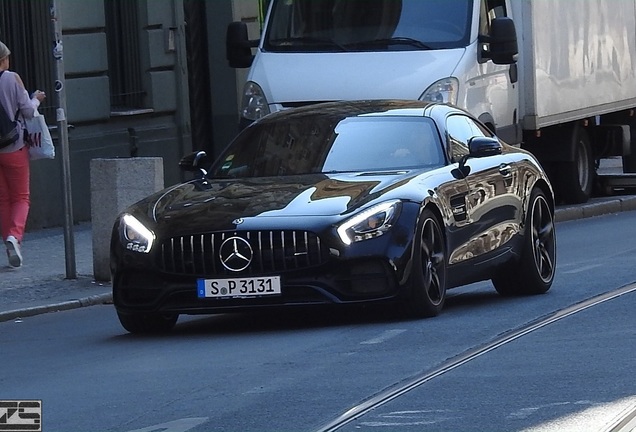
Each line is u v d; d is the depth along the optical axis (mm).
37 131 31484
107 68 42219
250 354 19875
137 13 43875
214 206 21812
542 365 17844
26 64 39625
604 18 44406
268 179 23188
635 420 14727
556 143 44281
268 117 25281
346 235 21094
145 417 15938
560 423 14625
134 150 43094
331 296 21016
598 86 43844
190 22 48000
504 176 24891
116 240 22016
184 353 20406
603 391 16094
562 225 40875
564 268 29125
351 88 33312
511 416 15016
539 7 39438
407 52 33938
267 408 16031
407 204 21672
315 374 17969
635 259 29969
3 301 27250
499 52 34781
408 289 21516
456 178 23391
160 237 21500
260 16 49719
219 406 16297
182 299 21422
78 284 29312
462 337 20328
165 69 44750
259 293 21047
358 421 15125
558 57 40812
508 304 24141
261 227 21109
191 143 45625
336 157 23750
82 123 41406
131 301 21828
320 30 34688
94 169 29578
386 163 23609
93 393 17594
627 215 43812
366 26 34500
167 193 23031
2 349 22234
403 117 24469
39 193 39500
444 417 15109
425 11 34625
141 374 18766
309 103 33469
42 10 39938
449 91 33312
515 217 24984
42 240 37250
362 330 21422
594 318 21703
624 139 46906
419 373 17672
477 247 23766
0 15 38844
